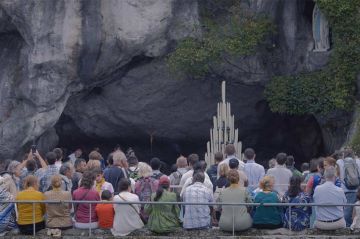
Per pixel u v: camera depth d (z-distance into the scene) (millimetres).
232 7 44406
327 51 43844
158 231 30281
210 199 30312
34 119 44562
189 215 30344
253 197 30797
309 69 44344
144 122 48156
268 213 30234
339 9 42719
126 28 43562
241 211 30219
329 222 30156
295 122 48031
